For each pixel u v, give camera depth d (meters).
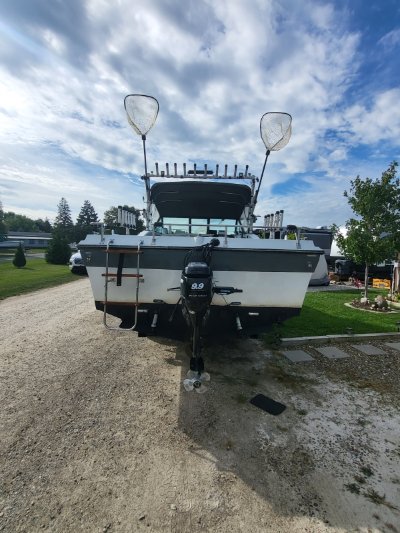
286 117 3.74
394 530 1.78
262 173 4.08
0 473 2.18
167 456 2.37
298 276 3.32
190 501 1.97
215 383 3.56
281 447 2.48
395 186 7.20
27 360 4.21
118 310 3.49
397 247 7.42
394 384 3.56
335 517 1.86
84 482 2.11
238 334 3.55
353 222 7.81
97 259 3.32
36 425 2.74
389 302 8.19
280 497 2.00
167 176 4.78
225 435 2.63
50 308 7.50
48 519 1.83
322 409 3.04
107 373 3.82
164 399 3.21
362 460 2.34
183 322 3.54
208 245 3.11
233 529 1.78
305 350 4.60
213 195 4.58
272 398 3.23
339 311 7.07
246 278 3.28
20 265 19.38
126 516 1.86
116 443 2.51
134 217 4.59
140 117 3.76
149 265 3.26
